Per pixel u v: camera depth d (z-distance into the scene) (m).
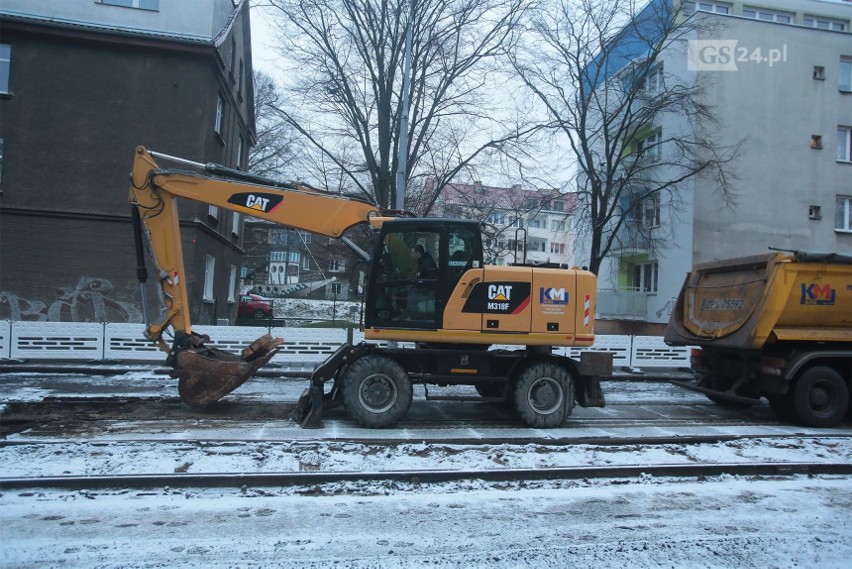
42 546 4.19
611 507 5.34
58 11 16.45
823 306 9.02
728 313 9.69
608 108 20.83
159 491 5.32
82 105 16.50
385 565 4.08
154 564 3.99
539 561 4.20
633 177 20.44
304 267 52.88
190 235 16.52
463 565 4.11
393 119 17.84
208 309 18.38
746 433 8.34
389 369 7.80
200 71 17.06
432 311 8.00
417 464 6.25
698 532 4.80
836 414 9.05
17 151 16.19
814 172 23.48
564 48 17.98
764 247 22.98
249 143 26.19
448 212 18.12
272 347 8.50
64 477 5.34
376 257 8.04
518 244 9.81
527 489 5.75
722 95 22.80
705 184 22.53
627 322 24.86
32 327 12.80
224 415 8.35
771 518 5.16
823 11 28.44
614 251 24.84
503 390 8.38
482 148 17.95
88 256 16.34
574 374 8.51
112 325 13.11
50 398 9.04
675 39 18.25
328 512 5.03
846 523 5.08
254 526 4.68
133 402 8.98
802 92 23.45
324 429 7.69
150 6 16.95
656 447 7.25
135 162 8.11
